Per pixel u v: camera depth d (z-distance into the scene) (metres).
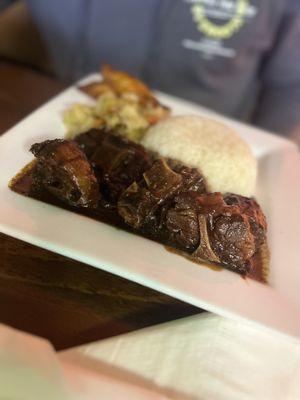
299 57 0.47
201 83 0.45
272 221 0.26
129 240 0.22
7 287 0.19
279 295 0.21
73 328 0.19
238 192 0.27
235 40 0.44
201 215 0.22
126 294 0.20
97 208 0.23
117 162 0.25
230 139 0.29
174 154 0.27
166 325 0.19
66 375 0.15
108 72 0.34
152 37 0.44
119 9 0.43
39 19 0.45
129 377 0.17
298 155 0.31
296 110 0.46
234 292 0.20
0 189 0.22
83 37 0.45
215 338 0.18
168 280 0.20
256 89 0.51
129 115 0.30
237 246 0.22
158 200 0.23
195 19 0.43
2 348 0.15
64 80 0.46
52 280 0.20
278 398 0.17
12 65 0.36
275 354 0.19
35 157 0.23
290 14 0.45
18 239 0.21
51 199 0.23
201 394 0.17
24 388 0.15
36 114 0.28
